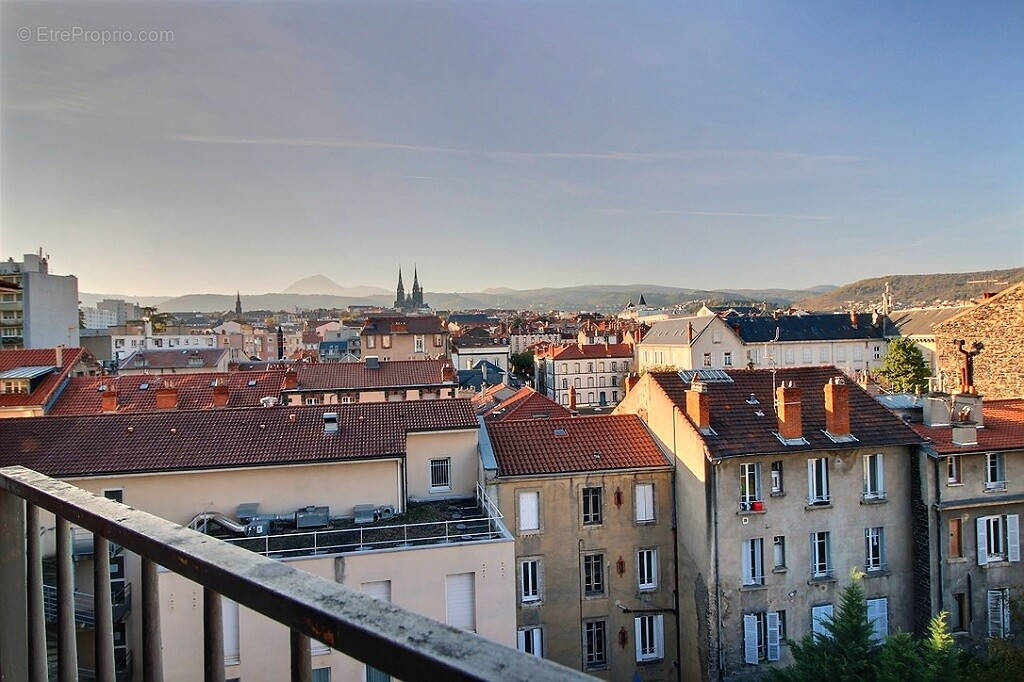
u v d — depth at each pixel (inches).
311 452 972.6
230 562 94.2
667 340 4015.8
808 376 1180.5
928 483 1003.9
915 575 1023.6
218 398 1721.2
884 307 4687.5
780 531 986.1
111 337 3656.5
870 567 1018.1
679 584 1039.6
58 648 139.8
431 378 2144.4
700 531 978.7
